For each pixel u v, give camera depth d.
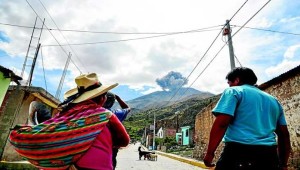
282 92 8.62
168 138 55.38
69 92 2.02
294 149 7.99
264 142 2.00
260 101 2.17
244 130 2.04
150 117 159.62
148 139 67.81
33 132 1.49
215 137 2.02
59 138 1.48
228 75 2.49
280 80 8.68
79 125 1.53
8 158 11.34
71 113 1.61
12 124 11.20
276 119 2.24
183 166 15.18
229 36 10.88
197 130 20.17
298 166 7.71
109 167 1.60
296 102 7.93
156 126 95.44
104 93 1.88
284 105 8.52
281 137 2.31
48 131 1.48
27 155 1.51
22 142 1.49
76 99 1.73
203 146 18.12
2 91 10.55
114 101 2.93
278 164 2.02
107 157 1.60
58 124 1.51
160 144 50.28
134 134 130.50
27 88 11.83
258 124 2.06
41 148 1.47
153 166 14.92
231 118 2.05
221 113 2.04
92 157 1.53
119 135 1.75
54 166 1.50
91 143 1.54
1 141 10.95
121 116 2.71
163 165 15.73
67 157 1.49
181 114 83.94
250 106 2.11
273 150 2.02
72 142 1.49
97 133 1.56
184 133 48.34
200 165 14.70
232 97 2.11
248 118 2.08
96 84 1.87
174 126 81.75
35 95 12.48
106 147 1.62
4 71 10.26
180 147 42.19
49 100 13.34
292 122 8.11
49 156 1.47
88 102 1.71
